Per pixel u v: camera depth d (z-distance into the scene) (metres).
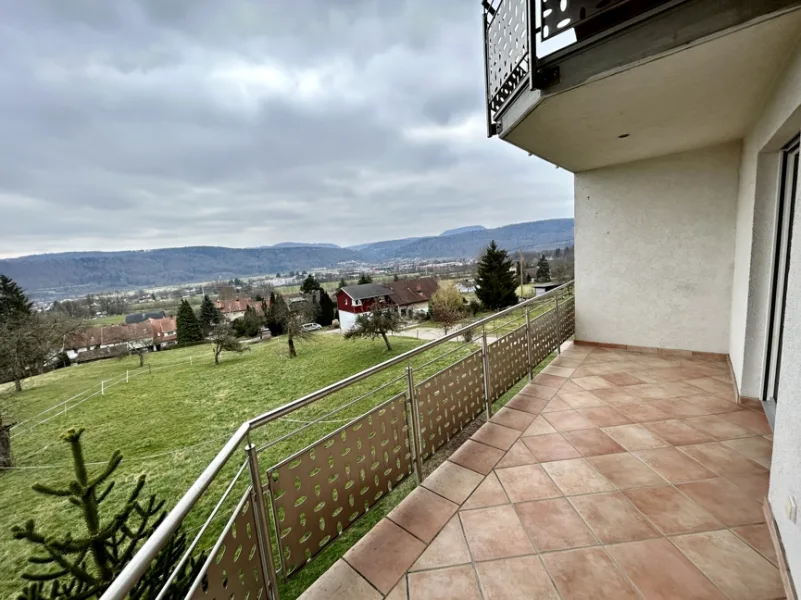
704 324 3.96
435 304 24.50
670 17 1.62
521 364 3.46
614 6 1.65
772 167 2.58
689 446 2.31
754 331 2.78
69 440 1.87
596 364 4.02
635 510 1.79
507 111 2.61
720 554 1.50
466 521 1.80
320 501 1.57
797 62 1.63
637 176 4.13
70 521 6.39
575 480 2.06
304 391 14.31
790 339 1.45
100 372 22.02
